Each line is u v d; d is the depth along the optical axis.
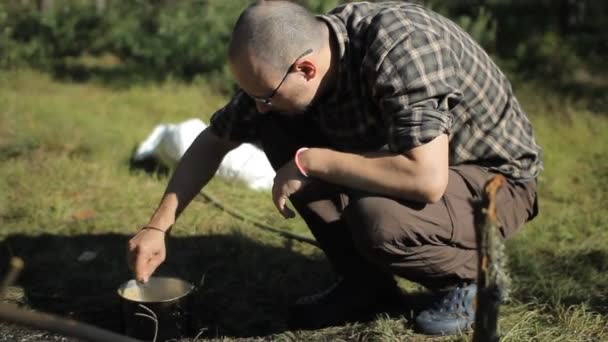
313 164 2.63
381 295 3.11
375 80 2.56
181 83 7.37
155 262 2.83
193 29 7.92
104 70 7.86
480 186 2.79
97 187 4.68
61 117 5.94
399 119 2.52
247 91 2.58
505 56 7.89
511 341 2.86
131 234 4.11
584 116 6.20
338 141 2.83
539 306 3.18
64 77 7.65
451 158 2.83
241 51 2.51
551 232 4.12
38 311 3.29
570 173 5.10
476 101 2.73
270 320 3.21
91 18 8.93
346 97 2.67
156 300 3.15
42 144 5.36
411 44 2.55
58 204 4.37
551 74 7.44
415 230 2.64
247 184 4.74
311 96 2.61
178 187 2.94
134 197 4.54
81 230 4.13
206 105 6.69
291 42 2.49
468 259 2.82
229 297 3.42
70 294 3.46
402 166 2.51
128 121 6.09
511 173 2.85
